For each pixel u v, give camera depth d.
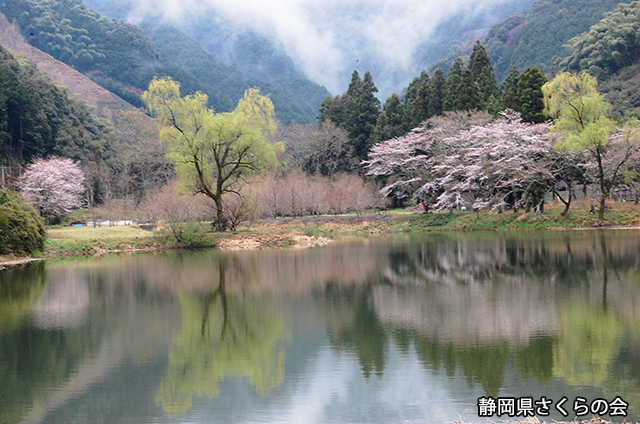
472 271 21.36
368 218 49.12
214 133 36.34
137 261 28.25
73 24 146.50
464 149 45.16
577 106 37.44
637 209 39.34
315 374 10.25
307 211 52.09
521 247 28.45
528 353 10.85
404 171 51.50
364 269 23.03
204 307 16.22
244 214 40.47
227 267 24.92
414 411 8.51
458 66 65.31
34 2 143.12
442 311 14.65
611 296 15.67
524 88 50.12
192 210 39.19
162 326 13.97
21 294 18.81
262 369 10.63
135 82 140.50
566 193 53.72
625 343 11.27
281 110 129.88
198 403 9.05
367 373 10.20
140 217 54.53
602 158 38.22
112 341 12.61
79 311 15.93
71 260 29.38
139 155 71.94
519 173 39.97
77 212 62.84
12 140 65.50
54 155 64.44
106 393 9.52
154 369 10.71
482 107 55.44
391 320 13.92
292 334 12.95
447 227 44.28
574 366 10.06
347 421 8.23
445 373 10.00
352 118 69.31
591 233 34.06
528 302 15.25
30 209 31.67
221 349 11.92
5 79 65.38
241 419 8.43
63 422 8.34
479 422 8.04
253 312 15.36
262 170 39.50
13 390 9.66
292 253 30.47
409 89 75.94
